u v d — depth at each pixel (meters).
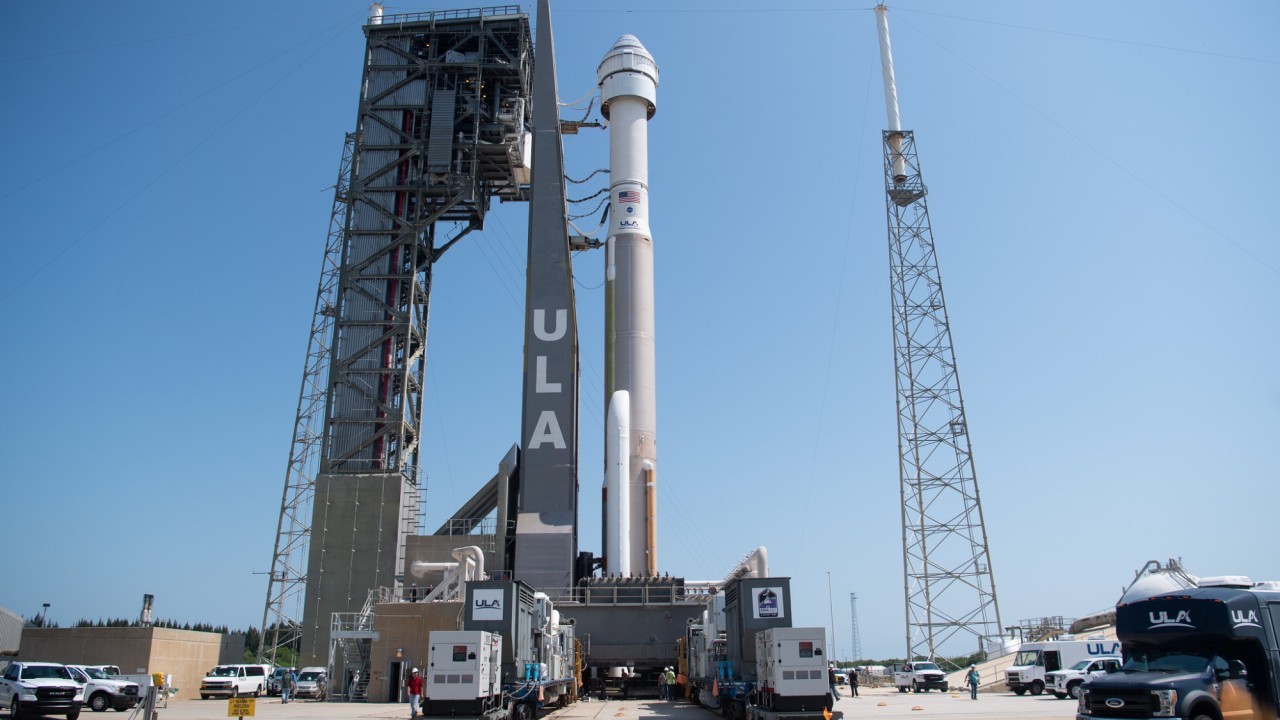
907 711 33.66
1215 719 17.55
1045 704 37.19
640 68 68.19
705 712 36.50
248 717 33.38
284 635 61.94
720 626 34.62
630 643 54.62
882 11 73.06
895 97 71.25
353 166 70.44
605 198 69.38
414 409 69.50
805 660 23.38
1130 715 17.66
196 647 50.88
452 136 69.62
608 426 59.84
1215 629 18.03
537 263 64.00
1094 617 61.97
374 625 46.47
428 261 72.50
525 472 59.94
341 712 36.53
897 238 67.50
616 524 57.97
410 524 65.38
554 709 36.62
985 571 59.62
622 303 63.47
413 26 72.31
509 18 71.69
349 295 68.19
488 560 59.25
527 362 62.19
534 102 67.31
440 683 23.81
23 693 28.77
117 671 37.50
